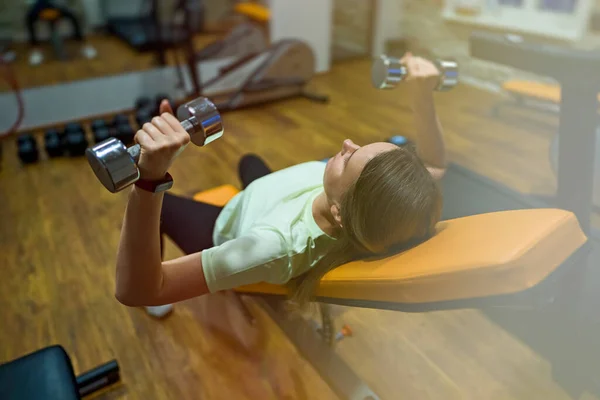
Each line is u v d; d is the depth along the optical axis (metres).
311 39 3.95
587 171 1.15
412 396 1.08
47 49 4.31
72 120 3.22
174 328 1.46
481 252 0.72
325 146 2.54
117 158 0.64
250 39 4.04
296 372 1.24
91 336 1.47
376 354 1.12
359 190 0.79
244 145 2.64
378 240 0.81
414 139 1.25
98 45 4.47
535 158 2.30
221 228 1.14
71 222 2.07
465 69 3.57
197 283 0.84
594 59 1.02
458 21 3.59
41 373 0.95
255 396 1.22
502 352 1.19
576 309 1.05
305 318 1.06
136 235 0.74
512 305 0.70
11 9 4.30
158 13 4.78
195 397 1.26
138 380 1.32
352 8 4.12
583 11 3.02
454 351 1.18
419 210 0.79
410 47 4.01
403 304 0.77
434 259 0.76
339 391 1.10
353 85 3.61
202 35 4.61
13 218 2.11
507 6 3.46
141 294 0.79
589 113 1.10
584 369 1.11
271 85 3.29
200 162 2.46
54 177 2.47
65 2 4.56
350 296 0.84
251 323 1.38
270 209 1.01
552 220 0.76
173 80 3.75
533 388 1.13
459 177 1.36
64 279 1.73
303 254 0.89
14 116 3.22
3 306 1.61
